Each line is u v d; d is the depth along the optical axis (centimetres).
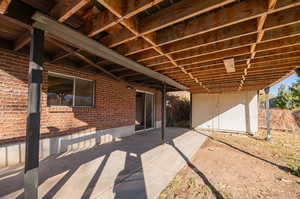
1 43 326
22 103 378
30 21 200
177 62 412
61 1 190
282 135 865
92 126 567
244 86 752
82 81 541
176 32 260
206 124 1012
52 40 292
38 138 204
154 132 873
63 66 465
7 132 354
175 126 1179
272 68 439
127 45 325
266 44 302
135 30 232
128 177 316
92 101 578
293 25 243
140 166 375
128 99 757
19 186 269
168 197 253
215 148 570
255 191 280
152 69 450
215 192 273
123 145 571
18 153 369
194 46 292
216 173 352
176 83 645
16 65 368
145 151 500
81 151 482
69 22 241
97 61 448
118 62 347
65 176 312
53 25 206
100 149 510
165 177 323
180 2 204
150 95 1007
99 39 288
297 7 205
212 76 561
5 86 351
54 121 451
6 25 268
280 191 282
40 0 193
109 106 643
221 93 989
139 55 369
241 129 916
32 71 202
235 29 250
